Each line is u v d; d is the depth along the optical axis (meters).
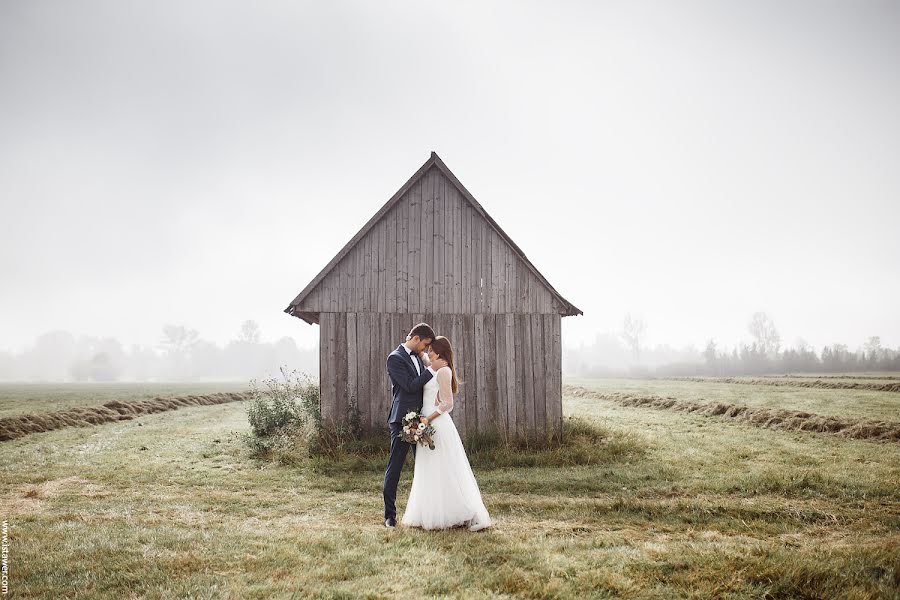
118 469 10.30
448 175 13.11
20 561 5.02
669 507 7.10
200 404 31.17
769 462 10.59
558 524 6.48
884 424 13.91
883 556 5.00
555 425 12.91
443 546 5.53
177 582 4.51
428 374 6.29
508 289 13.13
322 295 12.55
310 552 5.34
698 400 24.69
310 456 11.30
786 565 4.75
